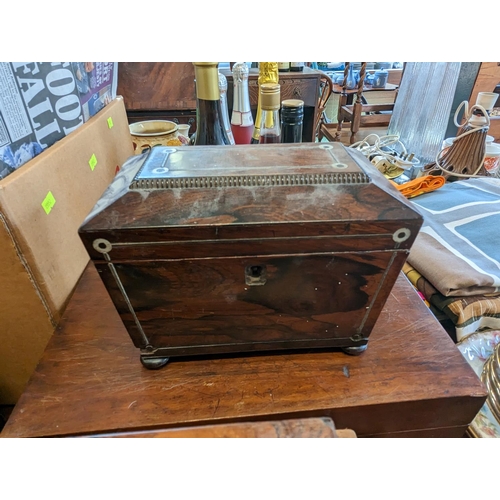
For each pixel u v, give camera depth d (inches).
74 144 27.9
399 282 27.6
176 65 56.9
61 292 24.8
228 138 33.6
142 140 42.1
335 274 18.3
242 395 19.7
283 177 17.8
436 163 47.0
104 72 39.3
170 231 16.1
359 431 20.9
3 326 24.0
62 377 20.6
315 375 20.8
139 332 19.8
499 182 41.4
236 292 18.6
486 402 25.1
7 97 21.6
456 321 28.2
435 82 52.5
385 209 16.8
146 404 19.3
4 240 20.3
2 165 20.9
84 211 28.7
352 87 79.2
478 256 30.8
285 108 31.3
